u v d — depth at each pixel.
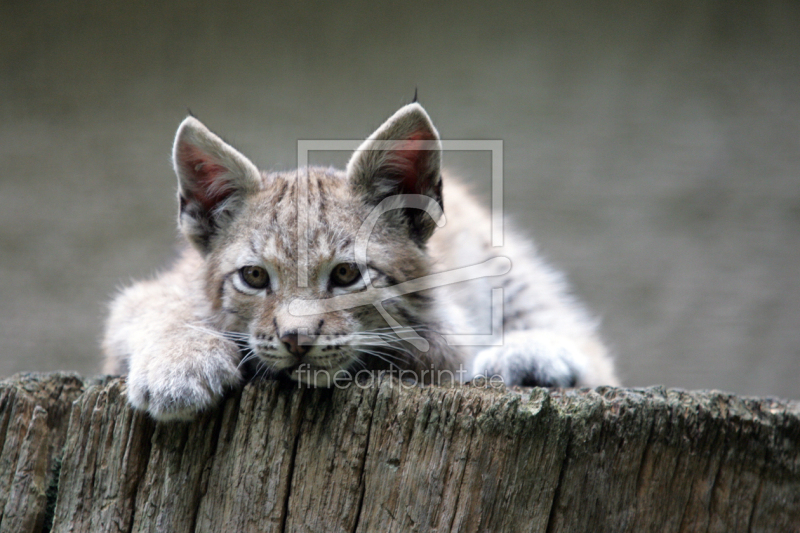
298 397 3.75
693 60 11.70
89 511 3.78
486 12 11.71
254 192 4.61
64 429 4.12
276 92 11.25
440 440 3.55
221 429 3.83
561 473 3.59
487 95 11.55
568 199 11.39
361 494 3.59
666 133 11.60
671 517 3.81
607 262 11.20
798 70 11.67
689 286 11.20
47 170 10.90
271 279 4.36
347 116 11.24
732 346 10.93
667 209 11.38
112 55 11.16
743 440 3.92
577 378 5.38
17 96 10.98
